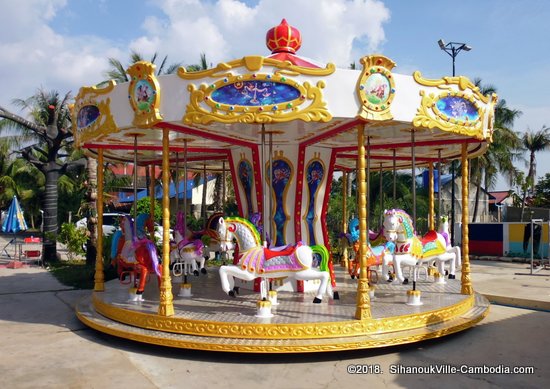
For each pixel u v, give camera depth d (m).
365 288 6.12
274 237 8.19
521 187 31.95
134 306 7.02
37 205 30.06
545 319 8.05
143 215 8.44
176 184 9.50
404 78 6.23
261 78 5.81
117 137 8.36
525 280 12.11
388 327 6.15
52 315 8.22
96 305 7.64
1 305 9.10
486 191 30.64
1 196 30.03
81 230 16.50
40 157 23.92
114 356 5.89
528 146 34.06
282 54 7.68
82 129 7.50
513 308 9.15
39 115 18.28
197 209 28.28
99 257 8.61
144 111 6.21
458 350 6.21
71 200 26.41
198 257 9.21
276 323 5.85
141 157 11.25
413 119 6.32
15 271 14.10
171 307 6.38
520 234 17.17
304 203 8.32
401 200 20.53
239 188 8.83
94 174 14.63
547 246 16.61
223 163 12.07
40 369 5.43
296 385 4.94
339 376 5.22
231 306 6.95
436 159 11.30
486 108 7.45
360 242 6.20
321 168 8.54
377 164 12.89
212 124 6.66
